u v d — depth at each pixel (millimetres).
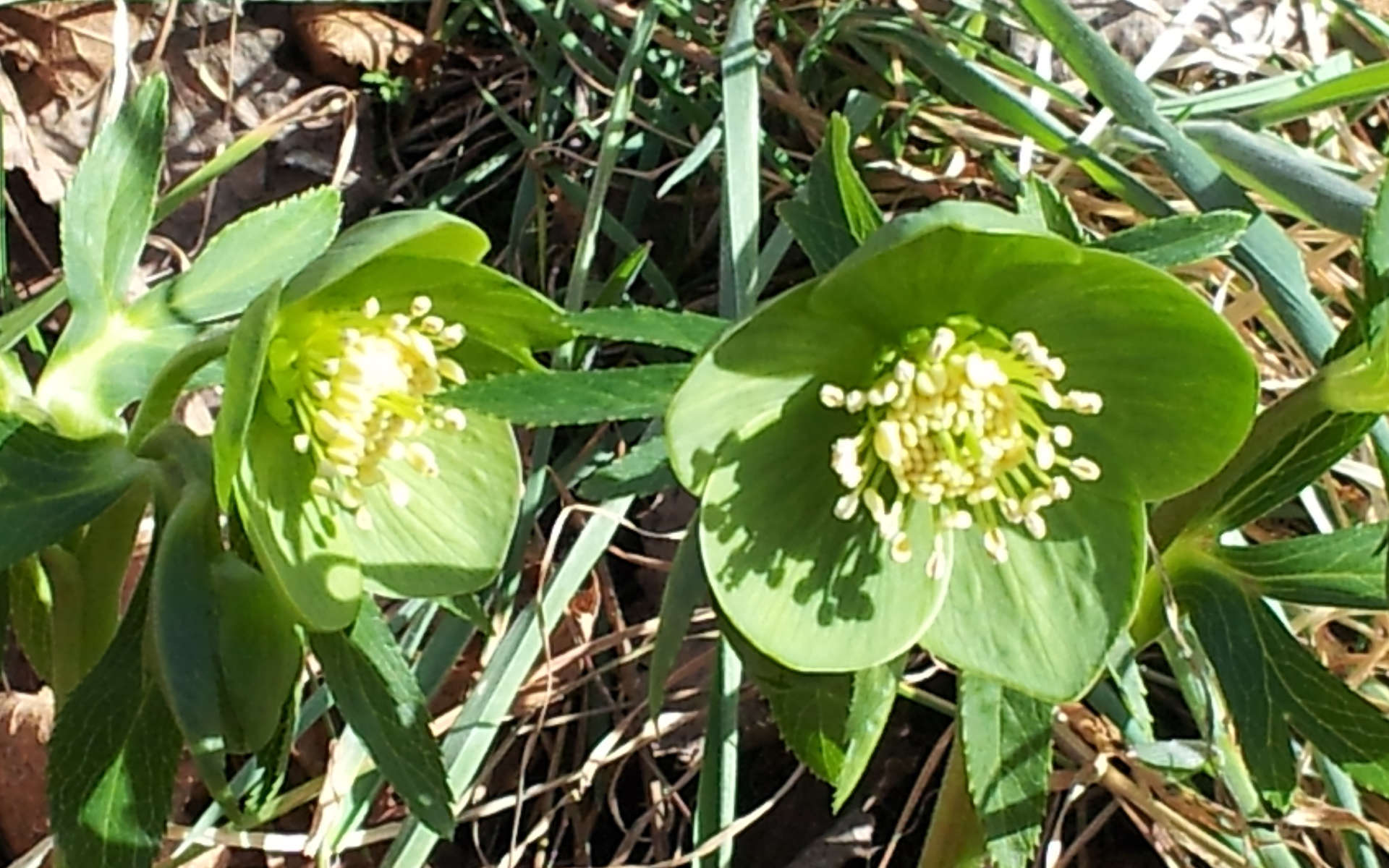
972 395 206
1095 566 211
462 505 234
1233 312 323
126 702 221
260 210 248
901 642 210
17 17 344
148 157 239
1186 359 199
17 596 243
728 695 281
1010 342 206
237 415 197
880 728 210
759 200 321
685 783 315
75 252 234
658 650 237
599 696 316
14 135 333
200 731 212
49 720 302
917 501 215
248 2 356
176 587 215
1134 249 210
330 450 222
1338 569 218
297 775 311
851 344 204
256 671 216
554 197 354
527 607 290
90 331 235
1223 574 222
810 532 211
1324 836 305
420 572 232
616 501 294
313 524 228
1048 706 212
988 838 209
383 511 233
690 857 277
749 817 283
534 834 299
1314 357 275
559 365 301
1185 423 204
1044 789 209
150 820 220
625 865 308
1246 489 220
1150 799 293
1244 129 311
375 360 222
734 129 303
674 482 229
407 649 293
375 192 357
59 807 218
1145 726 231
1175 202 341
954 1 342
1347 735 214
